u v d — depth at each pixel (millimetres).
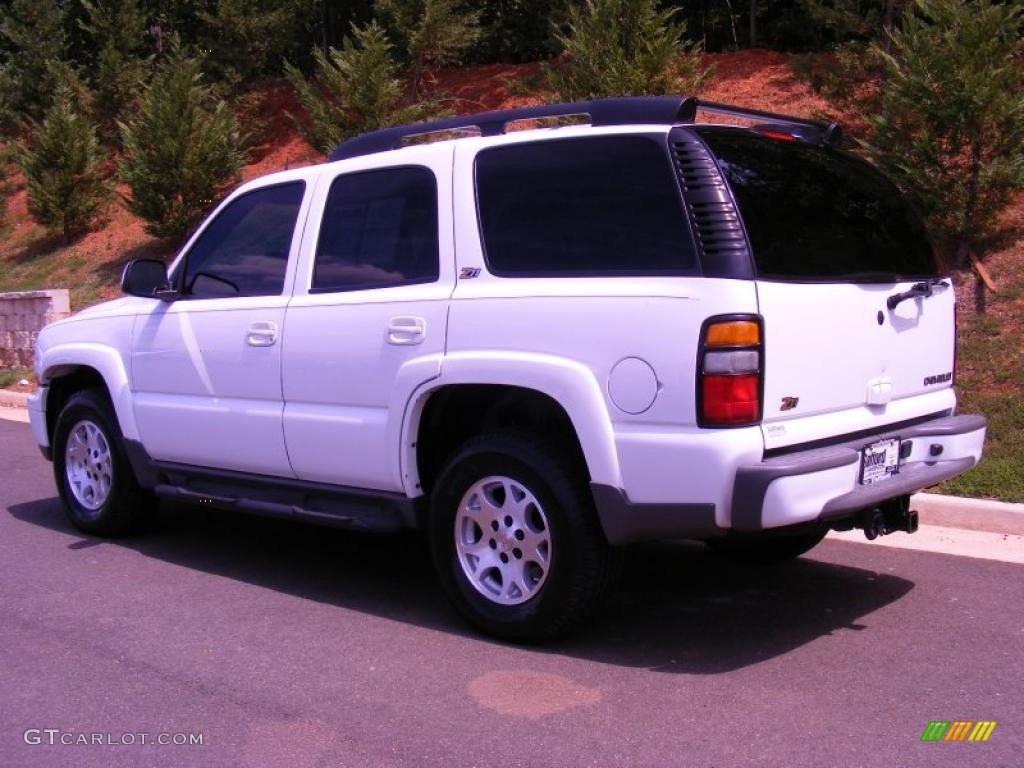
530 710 4043
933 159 9164
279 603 5406
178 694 4277
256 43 19172
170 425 5957
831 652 4605
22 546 6562
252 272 5695
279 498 5539
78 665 4602
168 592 5609
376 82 14383
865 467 4410
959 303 9055
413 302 4844
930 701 4090
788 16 16969
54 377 6859
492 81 17516
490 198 4746
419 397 4762
